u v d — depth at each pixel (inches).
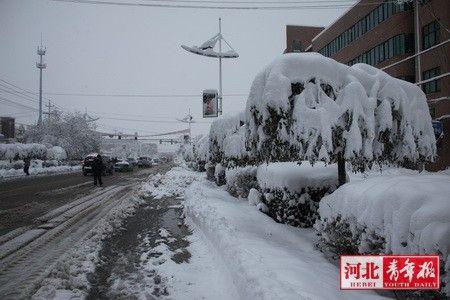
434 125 799.1
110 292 201.2
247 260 206.4
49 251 274.2
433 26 1023.6
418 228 158.6
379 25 1256.8
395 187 183.3
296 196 340.8
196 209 407.5
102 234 333.7
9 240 309.9
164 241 316.5
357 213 199.5
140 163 2235.5
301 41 2181.3
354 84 280.8
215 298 192.7
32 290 197.6
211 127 645.9
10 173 1235.2
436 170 944.3
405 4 1141.7
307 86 283.9
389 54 1208.2
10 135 2541.8
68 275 220.2
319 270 217.3
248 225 335.6
